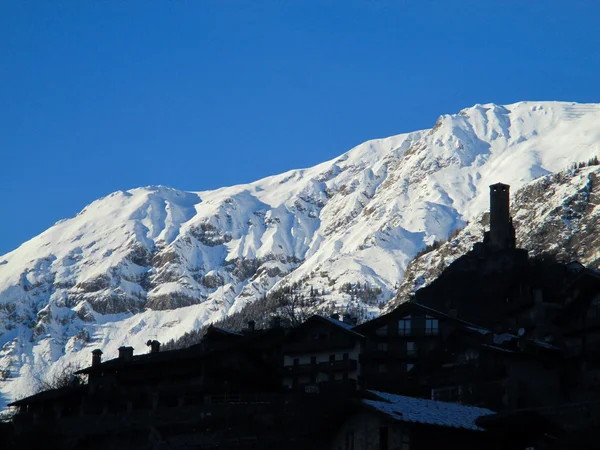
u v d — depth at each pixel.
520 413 98.56
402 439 94.75
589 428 100.38
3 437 157.00
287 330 189.25
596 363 132.75
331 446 102.19
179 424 143.75
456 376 144.00
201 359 161.88
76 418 156.12
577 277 141.38
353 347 170.50
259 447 126.44
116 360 177.88
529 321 168.00
